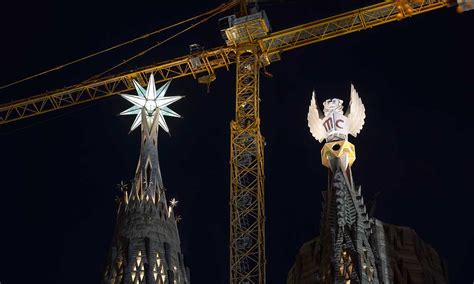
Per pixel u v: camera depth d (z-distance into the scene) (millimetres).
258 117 125062
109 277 107750
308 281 106625
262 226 115688
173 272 109250
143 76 138500
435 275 108562
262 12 129625
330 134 113625
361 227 104250
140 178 117750
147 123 123312
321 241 107375
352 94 116188
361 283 97812
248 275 112500
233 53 134000
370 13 127625
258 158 121062
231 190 119250
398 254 107500
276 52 131875
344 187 107625
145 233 111625
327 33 130625
